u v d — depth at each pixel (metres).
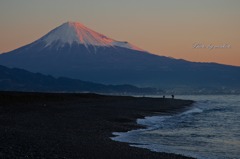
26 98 74.19
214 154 27.42
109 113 58.19
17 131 31.53
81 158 22.50
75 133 35.31
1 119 41.75
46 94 94.31
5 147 23.09
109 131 38.84
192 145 31.20
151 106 84.19
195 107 93.31
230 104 114.44
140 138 34.81
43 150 23.50
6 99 67.75
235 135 37.91
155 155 25.66
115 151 26.09
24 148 23.47
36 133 31.77
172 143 32.12
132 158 24.19
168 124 48.97
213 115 66.69
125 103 90.69
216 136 37.06
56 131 35.50
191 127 45.53
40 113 51.59
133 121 50.31
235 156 26.81
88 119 48.09
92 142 29.67
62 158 21.72
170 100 119.19
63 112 55.53
